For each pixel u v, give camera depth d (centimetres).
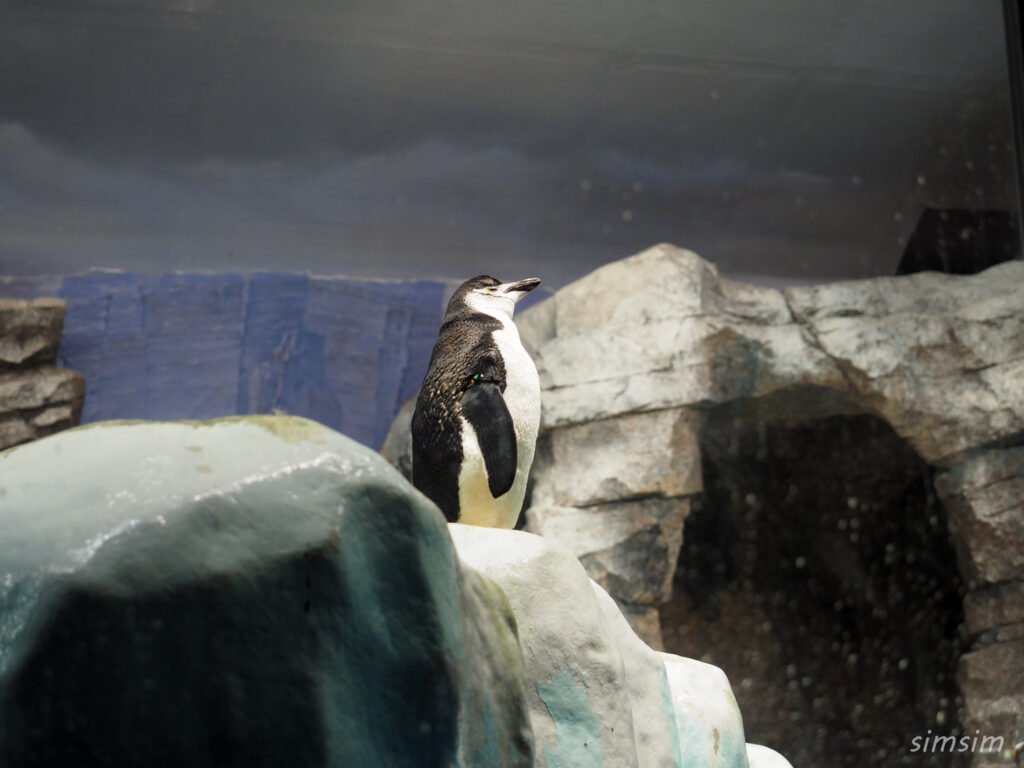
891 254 1231
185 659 128
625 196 1177
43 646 120
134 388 1005
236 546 133
